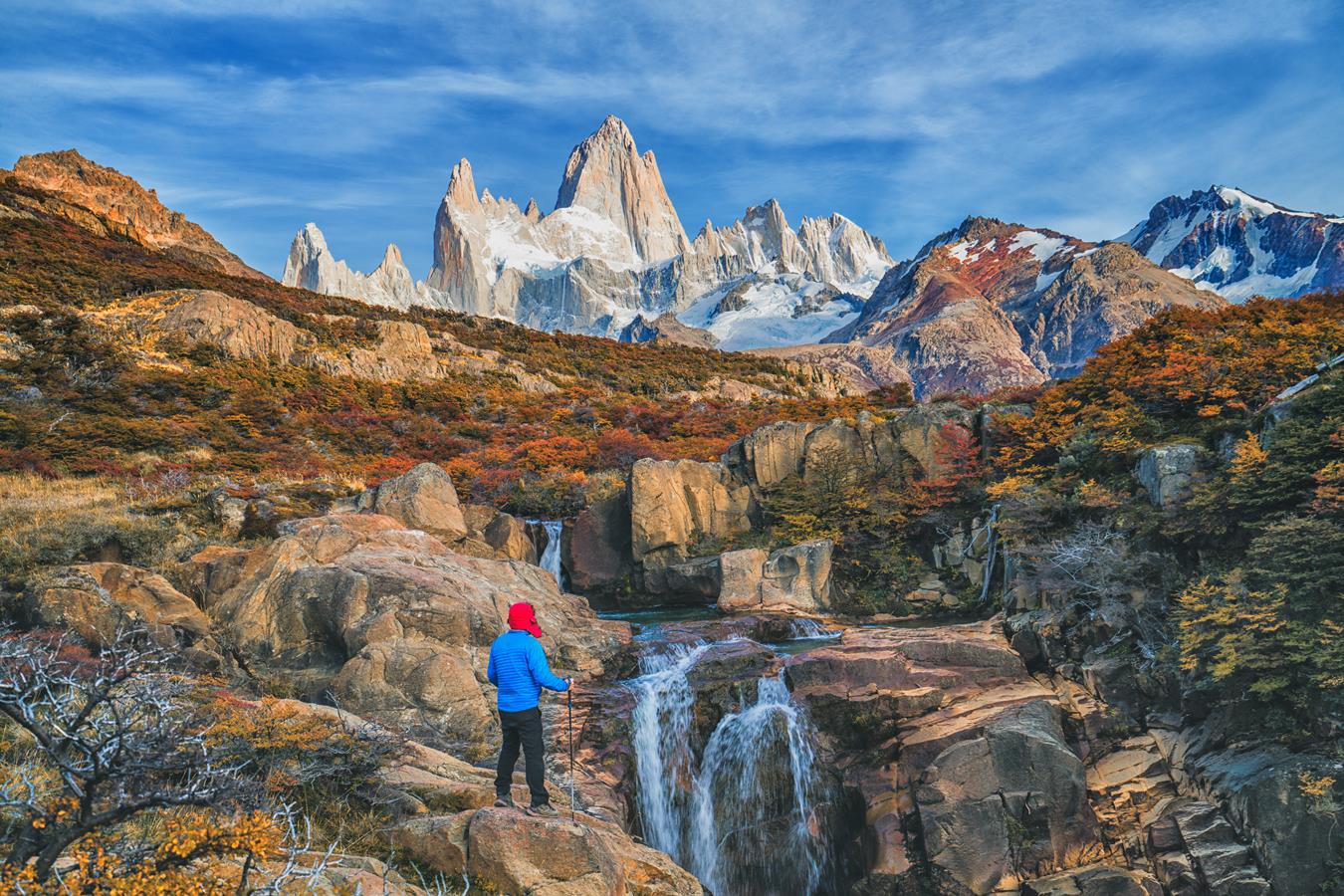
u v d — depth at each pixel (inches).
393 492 991.0
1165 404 917.2
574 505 1288.1
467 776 446.3
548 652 749.3
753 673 736.3
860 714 673.0
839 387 4729.3
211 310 2566.4
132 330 2456.9
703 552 1117.1
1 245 3063.5
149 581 695.1
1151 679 650.2
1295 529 593.9
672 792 678.5
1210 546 698.2
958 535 1023.6
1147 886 545.6
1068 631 717.3
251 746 378.3
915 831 594.6
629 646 796.6
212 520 1016.9
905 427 1147.3
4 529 871.7
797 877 654.5
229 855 244.5
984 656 722.8
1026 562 828.0
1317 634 550.3
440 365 3083.2
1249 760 560.7
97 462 1299.2
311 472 1451.8
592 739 647.1
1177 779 600.4
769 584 1000.2
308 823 301.0
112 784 229.8
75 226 4094.5
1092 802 601.0
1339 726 532.7
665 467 1141.7
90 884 199.2
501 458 1593.3
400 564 762.8
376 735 426.0
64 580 647.1
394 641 641.0
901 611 970.7
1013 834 577.9
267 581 734.5
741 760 689.6
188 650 639.8
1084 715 650.8
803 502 1125.1
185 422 1728.6
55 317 2230.6
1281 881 510.9
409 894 298.8
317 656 703.7
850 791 649.6
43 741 212.5
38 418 1560.0
